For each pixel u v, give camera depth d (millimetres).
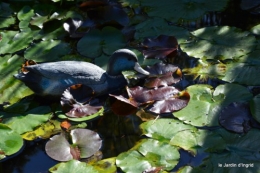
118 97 3494
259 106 3365
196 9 4664
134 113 3496
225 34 4254
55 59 4113
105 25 4430
